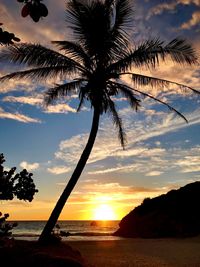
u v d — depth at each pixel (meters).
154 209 35.06
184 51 13.22
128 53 13.82
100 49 13.63
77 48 13.67
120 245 17.73
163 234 29.39
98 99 13.55
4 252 5.70
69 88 14.13
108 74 13.81
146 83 14.08
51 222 12.21
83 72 13.90
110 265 10.31
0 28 2.33
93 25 13.50
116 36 13.73
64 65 13.48
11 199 5.05
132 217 35.53
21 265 5.58
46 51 13.12
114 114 15.59
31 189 5.16
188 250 15.40
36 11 2.15
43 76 13.52
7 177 4.99
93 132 13.42
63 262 6.14
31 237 28.91
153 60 13.50
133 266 10.33
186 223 30.34
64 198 12.63
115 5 13.97
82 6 13.47
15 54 12.79
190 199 34.16
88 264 9.84
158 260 11.73
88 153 13.21
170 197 36.19
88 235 34.38
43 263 5.85
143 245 18.06
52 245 11.22
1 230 4.48
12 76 13.38
